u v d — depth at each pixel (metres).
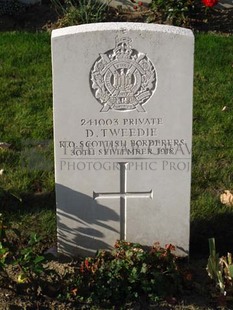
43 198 2.20
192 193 2.22
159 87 1.79
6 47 3.16
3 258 1.72
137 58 1.76
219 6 3.62
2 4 3.61
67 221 1.91
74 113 1.81
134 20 3.51
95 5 3.52
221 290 1.79
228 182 2.29
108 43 1.75
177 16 3.45
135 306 1.78
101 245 1.94
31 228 2.06
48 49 3.15
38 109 2.70
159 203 1.90
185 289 1.84
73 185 1.87
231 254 1.92
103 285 1.79
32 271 1.77
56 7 3.56
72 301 1.79
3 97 2.77
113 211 1.90
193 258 1.97
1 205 2.16
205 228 2.07
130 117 1.81
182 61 1.76
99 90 1.79
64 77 1.77
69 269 1.90
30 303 1.78
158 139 1.83
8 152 2.42
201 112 2.68
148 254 1.84
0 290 1.82
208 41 3.24
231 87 2.87
